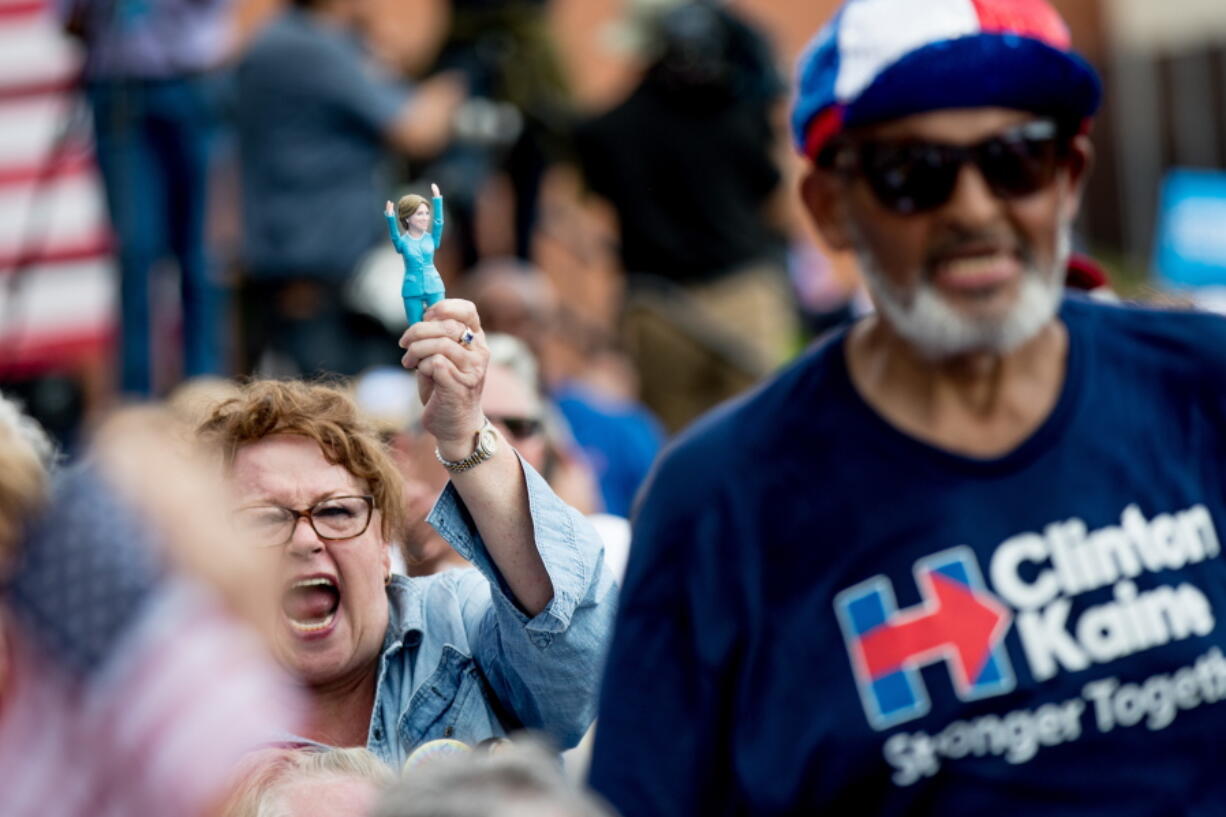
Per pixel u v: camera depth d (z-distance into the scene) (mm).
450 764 8422
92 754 6266
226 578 6410
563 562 12570
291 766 11344
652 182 36250
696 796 9766
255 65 30594
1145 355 9883
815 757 9500
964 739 9383
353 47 30969
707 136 36281
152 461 6535
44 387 28609
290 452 13359
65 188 29062
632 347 36625
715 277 36438
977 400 9727
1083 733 9367
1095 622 9438
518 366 18641
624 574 10062
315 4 30984
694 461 9922
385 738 13438
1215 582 9555
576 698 13008
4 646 6379
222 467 13391
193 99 27984
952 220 9633
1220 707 9453
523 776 8281
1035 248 9695
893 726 9414
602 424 28141
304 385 14008
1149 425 9742
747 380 36500
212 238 29344
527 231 36594
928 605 9477
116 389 27672
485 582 14039
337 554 13289
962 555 9508
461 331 12328
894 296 9727
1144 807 9328
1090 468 9633
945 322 9547
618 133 36250
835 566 9609
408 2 44219
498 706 13586
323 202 30594
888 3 9727
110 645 6297
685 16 36062
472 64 34875
